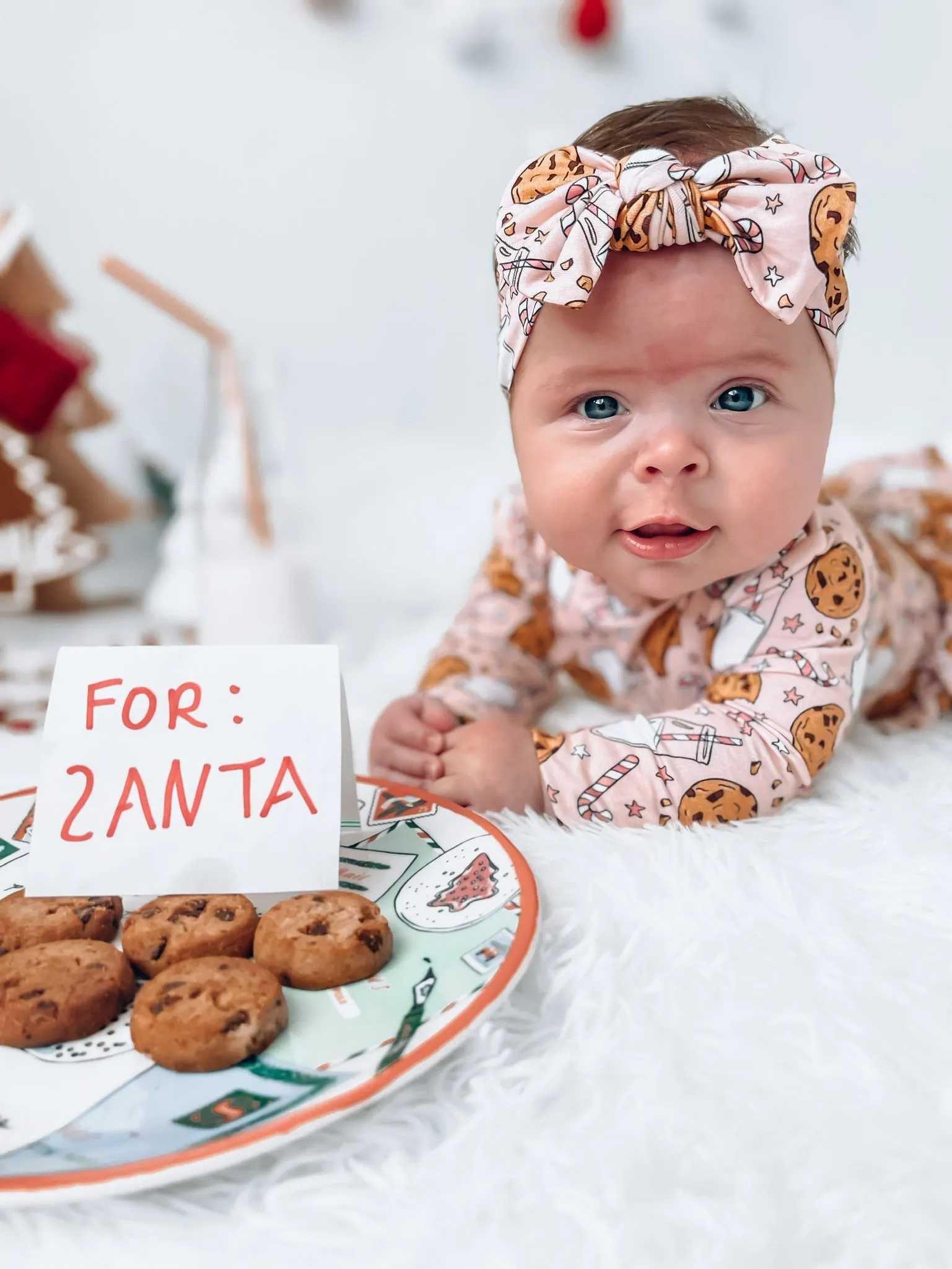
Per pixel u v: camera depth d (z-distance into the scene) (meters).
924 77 0.97
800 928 0.32
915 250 1.01
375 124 0.90
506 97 0.91
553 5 0.89
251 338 0.92
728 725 0.38
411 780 0.41
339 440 0.94
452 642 0.49
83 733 0.32
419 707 0.44
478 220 0.94
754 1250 0.21
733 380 0.34
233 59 0.87
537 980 0.30
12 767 0.47
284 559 0.61
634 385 0.34
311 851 0.31
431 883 0.32
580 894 0.33
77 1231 0.23
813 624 0.40
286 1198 0.23
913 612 0.49
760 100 0.91
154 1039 0.25
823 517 0.42
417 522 0.85
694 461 0.34
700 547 0.36
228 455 0.61
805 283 0.32
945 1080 0.26
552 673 0.51
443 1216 0.23
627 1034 0.28
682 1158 0.24
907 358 1.03
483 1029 0.27
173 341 0.85
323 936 0.28
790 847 0.36
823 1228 0.22
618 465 0.35
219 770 0.32
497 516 0.51
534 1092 0.26
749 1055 0.27
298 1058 0.25
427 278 0.94
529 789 0.38
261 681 0.32
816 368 0.35
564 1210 0.23
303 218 0.91
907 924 0.32
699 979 0.30
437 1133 0.25
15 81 0.84
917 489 0.54
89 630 0.60
